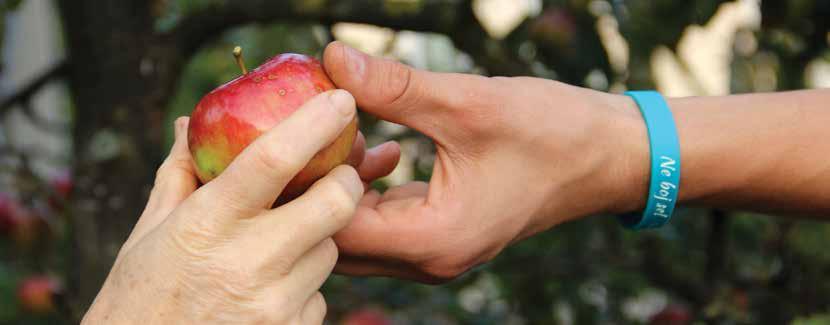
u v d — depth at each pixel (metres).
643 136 0.60
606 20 0.75
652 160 0.59
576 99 0.60
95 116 0.71
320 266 0.54
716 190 0.61
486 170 0.59
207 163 0.56
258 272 0.52
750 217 0.79
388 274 0.62
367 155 0.63
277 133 0.52
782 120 0.60
